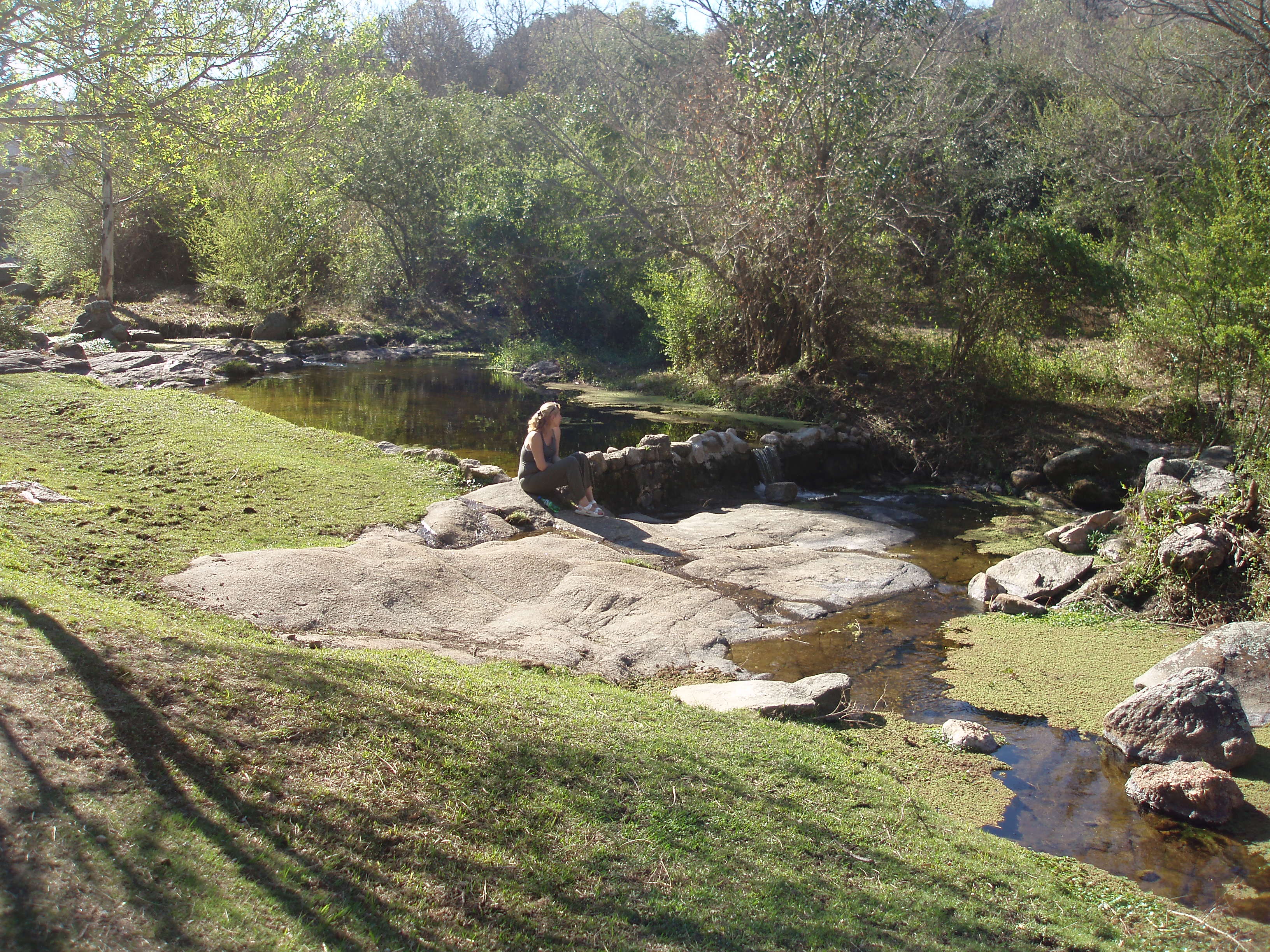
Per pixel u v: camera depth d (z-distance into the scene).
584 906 3.34
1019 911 3.87
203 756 3.55
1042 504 12.75
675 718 5.21
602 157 24.00
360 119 26.56
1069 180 24.03
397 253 29.09
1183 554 8.03
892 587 8.80
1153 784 5.10
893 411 15.46
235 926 2.74
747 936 3.32
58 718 3.47
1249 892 4.32
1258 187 13.26
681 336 19.58
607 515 9.82
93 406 10.91
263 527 7.70
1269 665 6.22
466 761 4.05
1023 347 15.80
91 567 6.09
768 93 16.11
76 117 8.48
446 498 9.25
